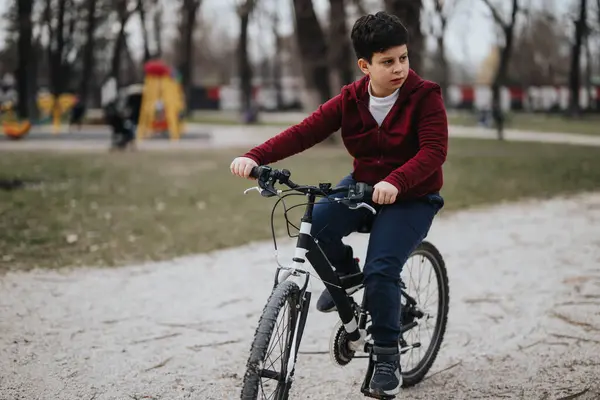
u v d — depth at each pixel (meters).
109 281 5.67
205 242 7.30
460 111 66.94
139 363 3.90
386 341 3.00
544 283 5.63
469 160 18.06
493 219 8.94
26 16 35.22
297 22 21.52
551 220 8.85
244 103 45.81
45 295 5.21
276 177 2.82
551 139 28.11
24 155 18.19
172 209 9.54
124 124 20.84
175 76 30.67
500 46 40.59
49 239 7.25
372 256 2.98
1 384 3.55
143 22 41.91
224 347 4.19
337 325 3.16
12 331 4.38
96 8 39.34
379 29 2.88
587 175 14.48
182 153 20.03
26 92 36.16
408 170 2.85
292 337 2.83
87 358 3.96
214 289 5.48
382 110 3.04
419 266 3.57
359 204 2.79
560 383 3.61
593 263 6.32
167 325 4.58
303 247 2.84
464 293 5.39
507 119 41.84
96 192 11.16
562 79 69.44
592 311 4.83
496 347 4.19
